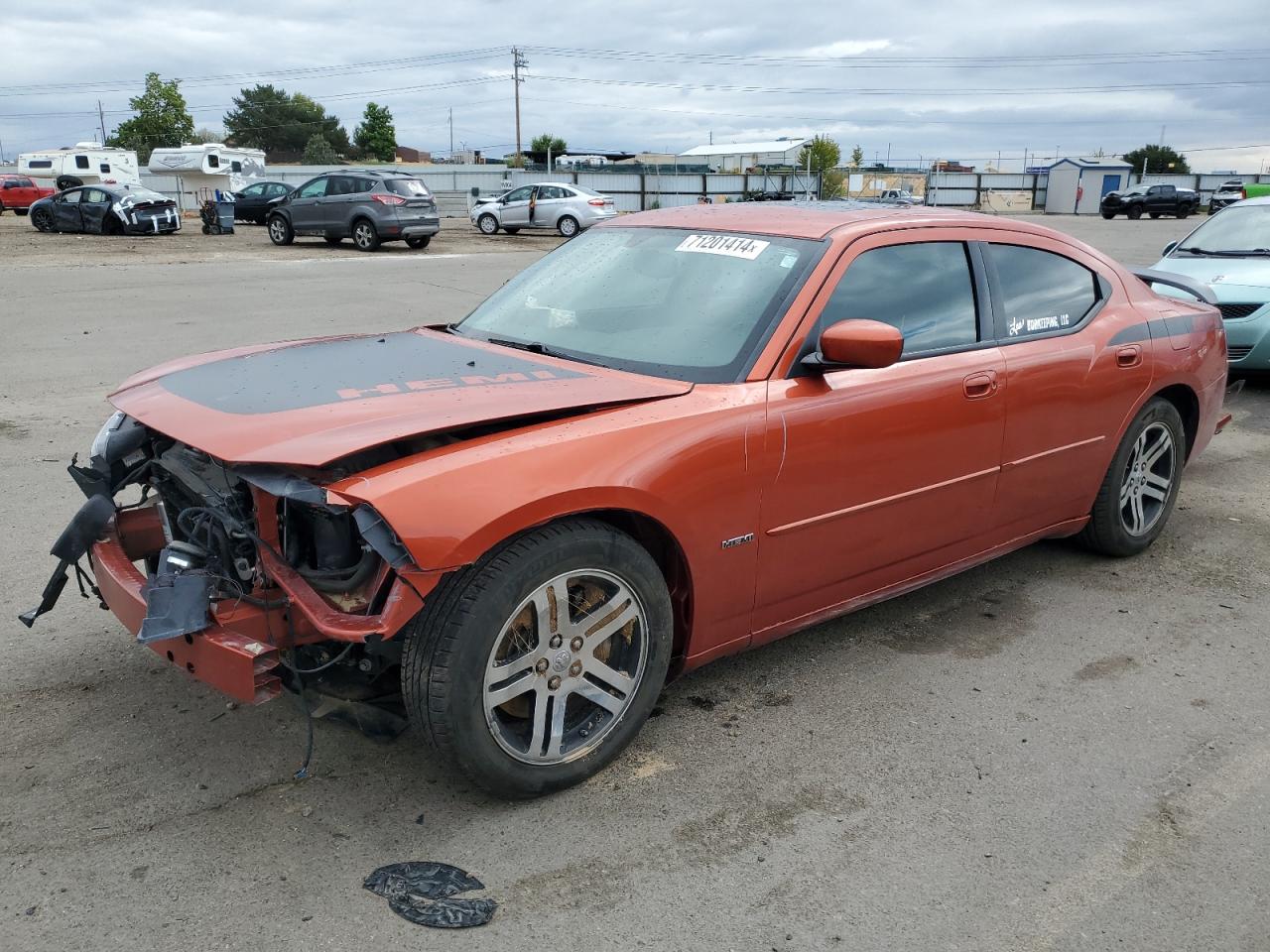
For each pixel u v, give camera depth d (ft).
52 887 8.23
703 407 10.00
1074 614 14.25
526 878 8.51
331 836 8.96
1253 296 28.07
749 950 7.79
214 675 8.50
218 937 7.73
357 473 8.41
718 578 10.34
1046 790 10.02
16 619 13.05
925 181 206.59
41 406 25.02
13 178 131.23
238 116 395.96
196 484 9.71
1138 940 8.04
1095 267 14.96
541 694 9.22
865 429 11.16
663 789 9.83
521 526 8.58
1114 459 15.11
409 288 52.31
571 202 98.07
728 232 12.36
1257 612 14.44
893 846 9.09
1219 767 10.52
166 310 42.32
